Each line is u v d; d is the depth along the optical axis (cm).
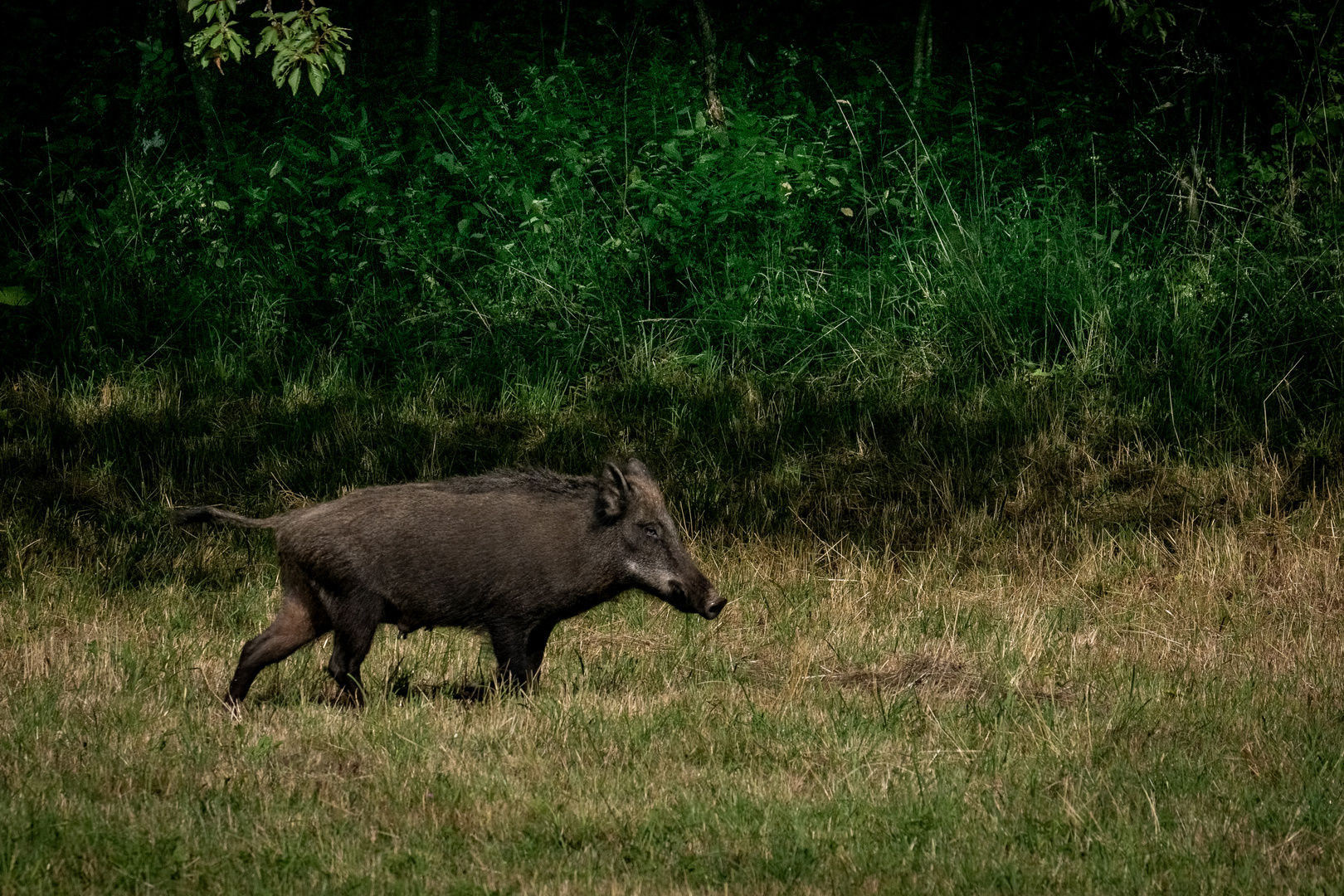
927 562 2717
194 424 3153
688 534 2816
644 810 1474
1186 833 1443
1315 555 2616
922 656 2175
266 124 3947
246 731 1697
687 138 3669
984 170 3800
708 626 2369
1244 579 2588
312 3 2912
